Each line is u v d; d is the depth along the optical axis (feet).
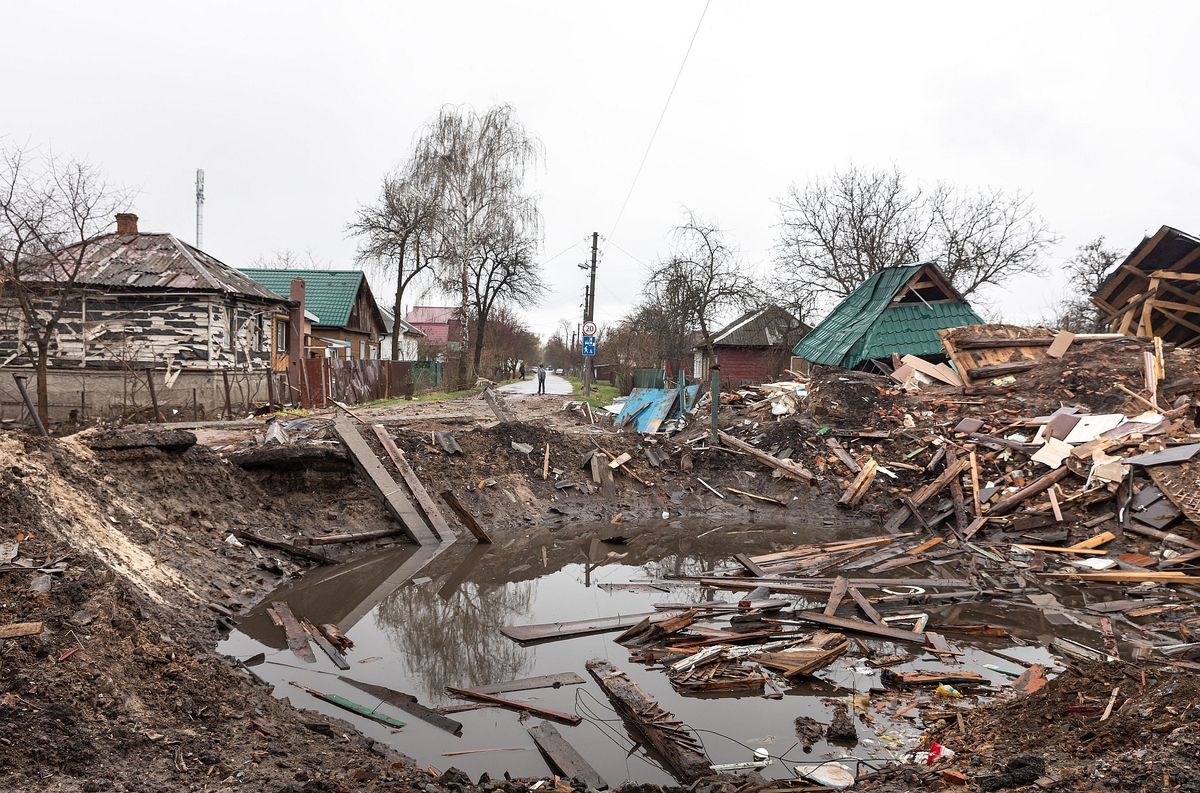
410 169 109.09
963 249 102.12
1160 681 15.61
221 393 62.08
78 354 60.95
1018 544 38.37
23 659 14.40
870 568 35.09
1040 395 51.47
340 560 34.88
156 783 12.71
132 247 67.72
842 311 80.48
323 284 124.06
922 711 19.72
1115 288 65.77
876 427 53.11
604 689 21.22
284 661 22.74
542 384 123.54
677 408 69.36
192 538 30.04
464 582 32.94
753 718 19.57
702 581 32.78
